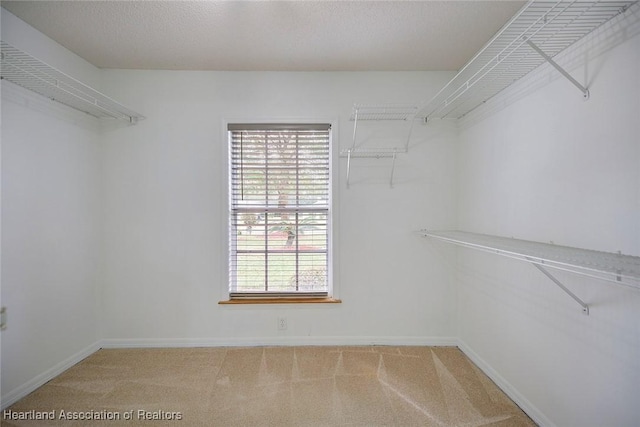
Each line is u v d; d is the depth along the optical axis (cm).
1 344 161
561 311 136
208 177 234
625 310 107
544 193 146
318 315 236
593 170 119
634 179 104
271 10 162
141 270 233
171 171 233
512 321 171
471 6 158
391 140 236
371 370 200
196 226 234
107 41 192
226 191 234
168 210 233
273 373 196
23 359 172
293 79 234
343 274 236
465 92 179
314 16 167
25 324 173
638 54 102
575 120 128
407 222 237
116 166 232
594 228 119
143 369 200
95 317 226
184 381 187
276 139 236
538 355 150
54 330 192
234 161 237
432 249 237
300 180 238
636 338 104
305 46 199
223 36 187
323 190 240
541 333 148
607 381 114
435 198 236
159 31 181
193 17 168
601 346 116
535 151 152
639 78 102
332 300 234
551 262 100
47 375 186
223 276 235
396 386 182
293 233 241
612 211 111
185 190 234
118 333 233
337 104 236
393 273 237
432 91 235
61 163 197
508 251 119
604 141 115
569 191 131
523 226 162
